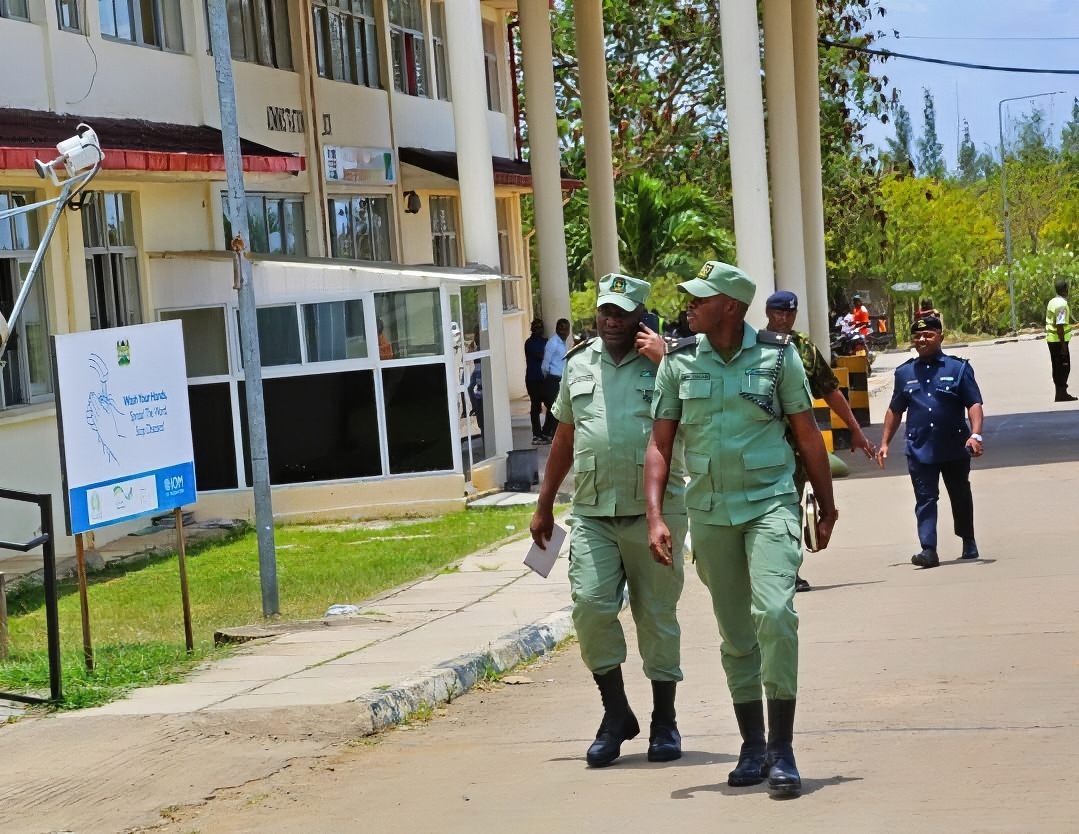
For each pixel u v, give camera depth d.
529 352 27.19
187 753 7.48
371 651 9.99
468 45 20.92
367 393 19.05
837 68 38.31
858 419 26.58
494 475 20.62
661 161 44.38
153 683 9.29
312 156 24.03
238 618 12.41
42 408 16.52
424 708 8.55
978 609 10.45
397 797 6.57
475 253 21.20
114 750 7.53
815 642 9.74
